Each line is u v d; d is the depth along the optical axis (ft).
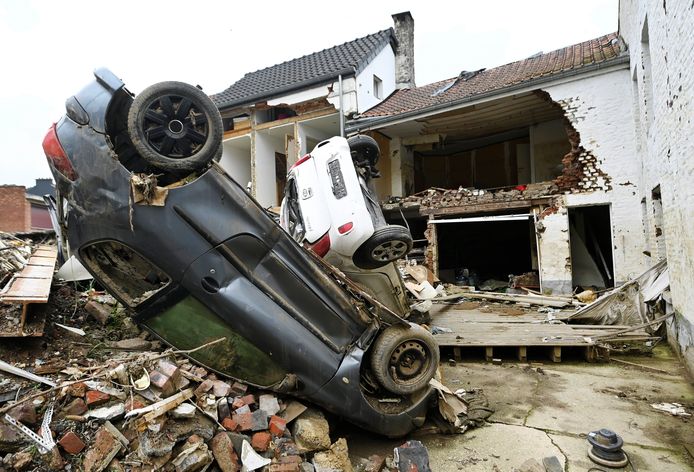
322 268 10.57
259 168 45.06
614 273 29.78
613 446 9.63
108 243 9.52
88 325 10.64
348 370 9.90
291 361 9.46
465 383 15.52
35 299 8.48
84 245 9.04
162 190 8.83
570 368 17.11
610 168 30.07
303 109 43.75
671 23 15.23
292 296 9.87
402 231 11.48
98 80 9.16
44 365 8.24
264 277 9.64
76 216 8.95
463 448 10.54
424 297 22.43
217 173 9.46
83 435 7.00
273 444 8.35
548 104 35.96
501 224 46.85
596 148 30.50
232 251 9.34
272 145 47.01
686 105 13.88
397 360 10.73
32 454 6.50
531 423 11.91
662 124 17.61
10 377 7.58
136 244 8.84
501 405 13.33
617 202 29.84
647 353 18.44
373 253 11.60
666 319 19.25
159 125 8.92
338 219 11.42
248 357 9.39
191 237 9.04
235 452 7.86
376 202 12.98
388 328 10.80
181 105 8.98
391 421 10.32
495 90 32.99
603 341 17.98
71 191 8.91
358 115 40.04
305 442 8.70
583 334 18.75
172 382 8.20
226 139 47.34
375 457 9.70
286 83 43.57
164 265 9.00
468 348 19.63
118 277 9.94
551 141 40.70
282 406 9.30
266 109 45.37
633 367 16.87
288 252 9.98
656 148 19.77
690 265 14.42
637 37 24.41
